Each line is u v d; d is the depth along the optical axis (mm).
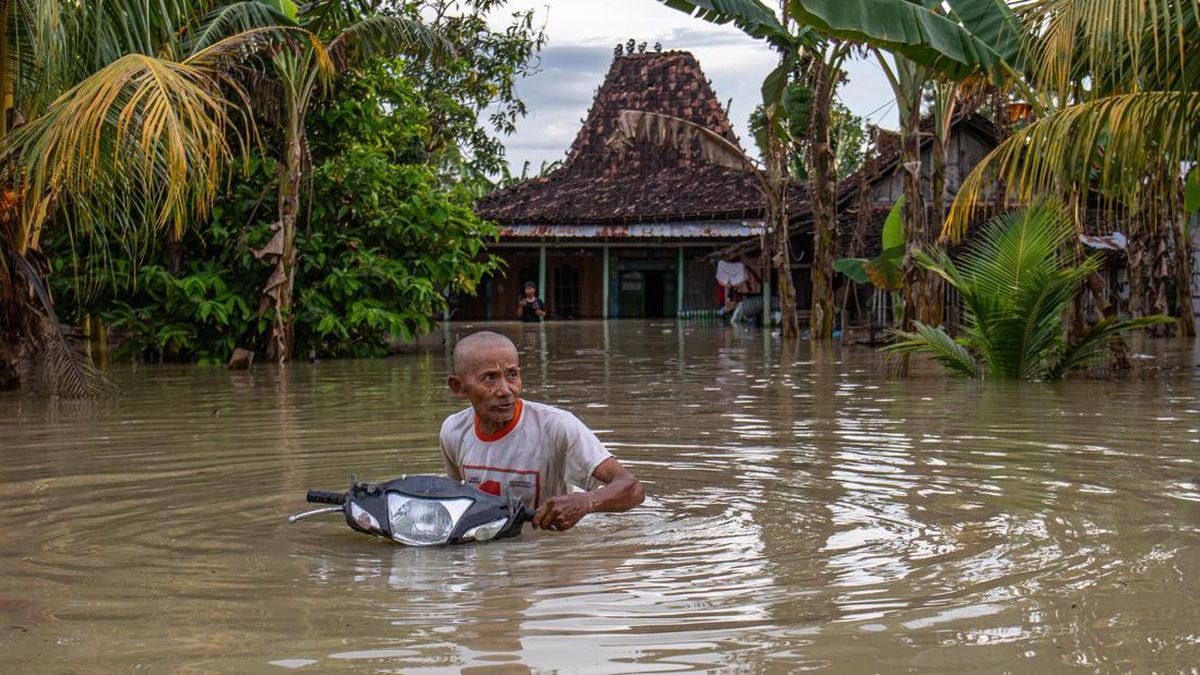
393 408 10469
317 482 6480
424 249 19578
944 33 11570
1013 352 13016
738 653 3420
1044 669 3260
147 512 5625
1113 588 4090
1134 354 17266
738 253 32000
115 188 11812
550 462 5273
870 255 27203
